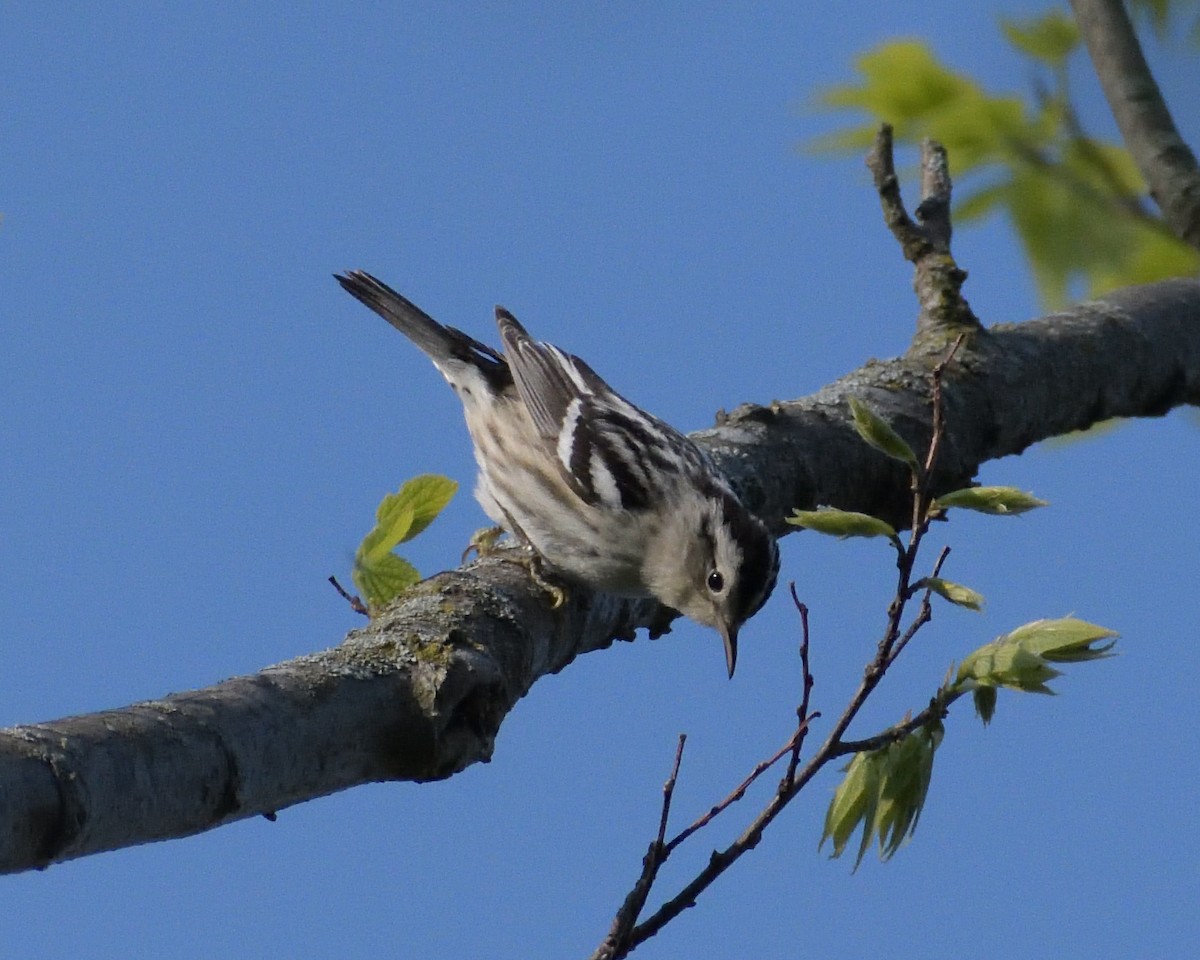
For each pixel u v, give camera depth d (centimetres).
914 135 1179
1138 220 1173
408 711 805
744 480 1221
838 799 824
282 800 761
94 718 678
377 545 975
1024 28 1158
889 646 776
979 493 784
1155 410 1427
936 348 1327
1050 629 820
